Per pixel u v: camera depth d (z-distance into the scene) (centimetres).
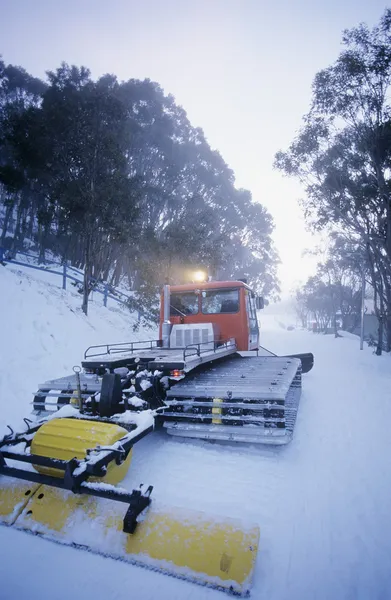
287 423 439
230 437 397
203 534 225
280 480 346
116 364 435
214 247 1914
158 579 211
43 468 286
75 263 2633
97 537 236
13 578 210
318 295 5225
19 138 1523
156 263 1730
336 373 1092
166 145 3284
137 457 401
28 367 677
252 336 774
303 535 260
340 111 1459
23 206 2620
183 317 747
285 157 1611
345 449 428
